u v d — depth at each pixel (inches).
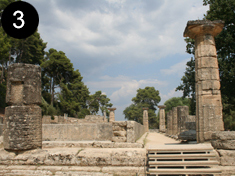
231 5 852.0
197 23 443.5
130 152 372.5
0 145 436.8
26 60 1879.9
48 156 378.3
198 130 439.8
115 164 364.2
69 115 2068.2
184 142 553.0
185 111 862.5
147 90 3110.2
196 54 461.7
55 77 2127.2
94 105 2792.8
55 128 644.7
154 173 325.4
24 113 392.2
